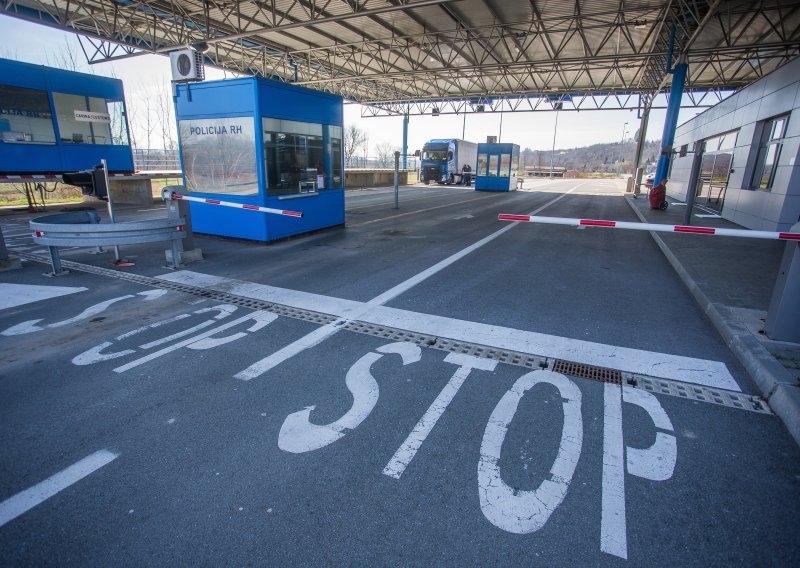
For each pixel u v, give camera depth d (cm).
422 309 534
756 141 1301
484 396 343
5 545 209
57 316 500
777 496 245
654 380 370
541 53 2280
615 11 1538
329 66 2652
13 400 331
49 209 1573
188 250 777
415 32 1970
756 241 976
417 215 1513
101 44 1812
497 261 805
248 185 903
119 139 1686
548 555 208
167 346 425
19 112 1388
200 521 225
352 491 246
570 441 290
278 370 380
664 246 909
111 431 296
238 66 2616
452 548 211
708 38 1892
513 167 3034
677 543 215
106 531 218
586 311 538
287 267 735
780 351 390
